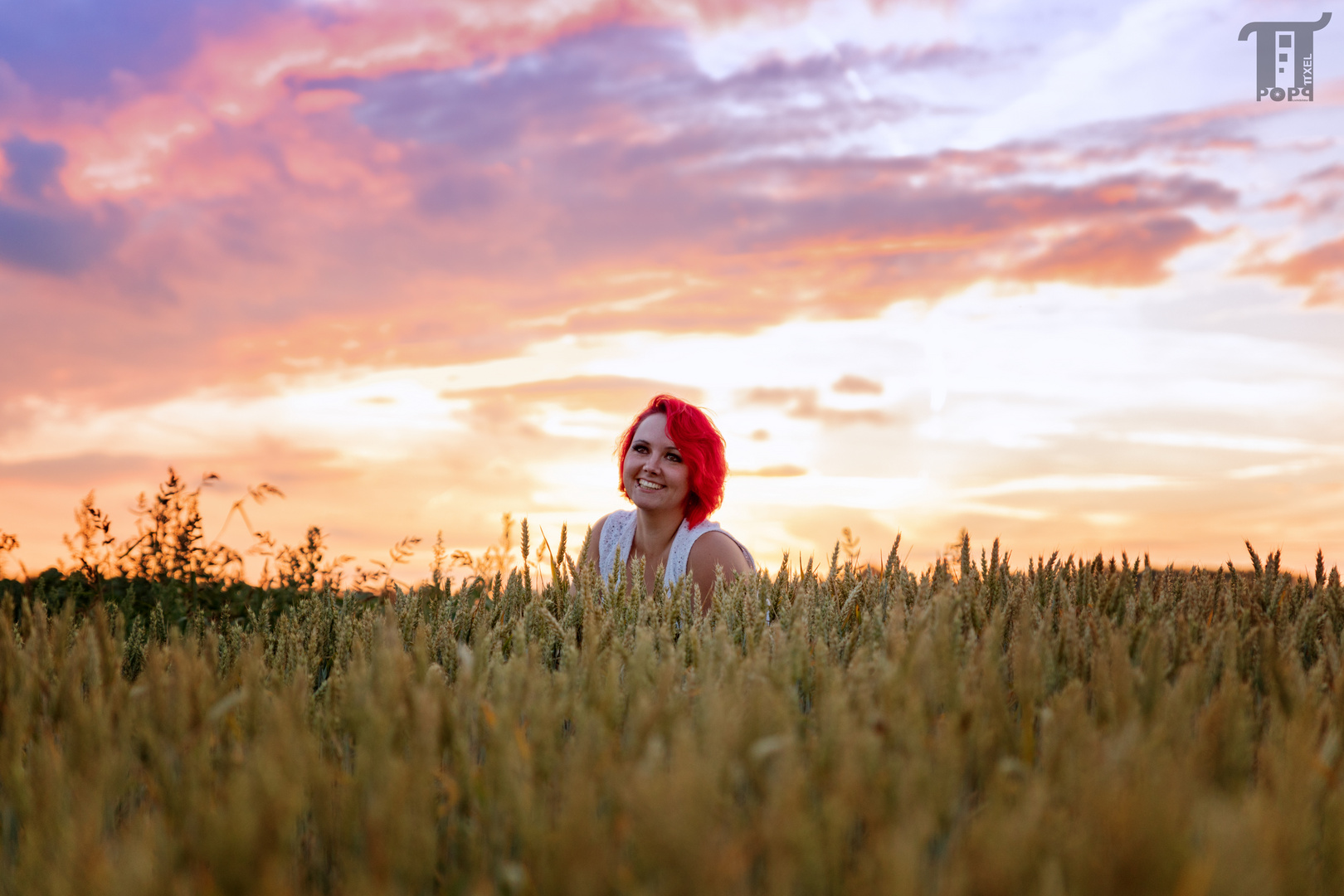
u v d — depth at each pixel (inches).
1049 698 73.3
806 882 45.7
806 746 61.7
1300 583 114.7
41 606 89.7
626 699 69.1
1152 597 110.3
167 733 65.3
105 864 46.1
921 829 45.7
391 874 50.1
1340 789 53.8
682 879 43.4
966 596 99.2
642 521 166.2
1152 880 42.2
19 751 63.2
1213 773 58.5
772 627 84.3
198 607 150.9
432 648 95.0
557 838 50.6
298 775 55.3
